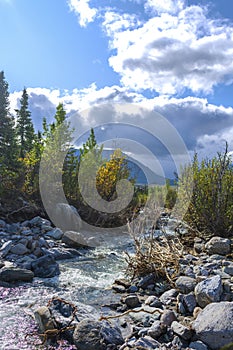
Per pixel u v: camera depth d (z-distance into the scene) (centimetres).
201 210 646
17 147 952
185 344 284
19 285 440
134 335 304
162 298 384
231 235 616
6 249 566
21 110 1491
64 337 302
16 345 286
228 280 395
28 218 830
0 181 834
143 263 465
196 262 489
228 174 645
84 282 465
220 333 275
